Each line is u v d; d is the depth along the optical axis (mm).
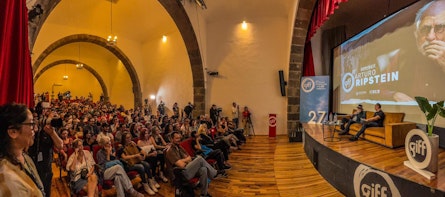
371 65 6527
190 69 10469
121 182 3236
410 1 6254
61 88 19547
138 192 3434
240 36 9695
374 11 7855
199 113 9719
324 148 4520
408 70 5156
